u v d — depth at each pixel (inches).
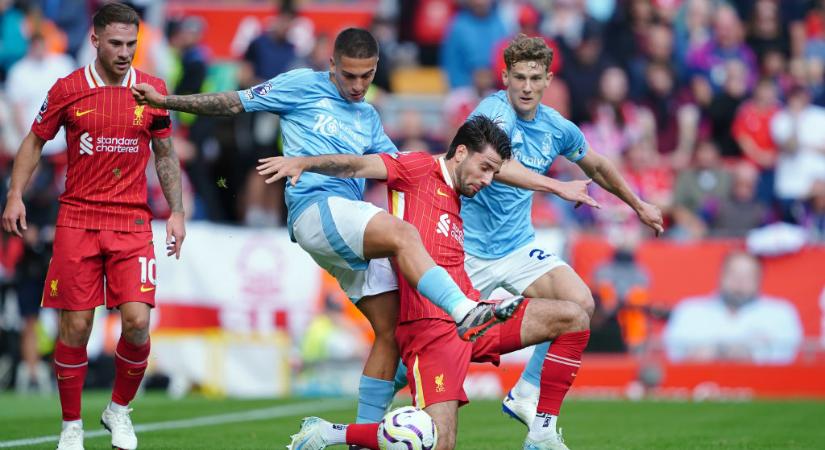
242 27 2479.1
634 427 1256.2
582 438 1143.6
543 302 887.1
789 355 1744.6
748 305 1756.9
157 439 1106.7
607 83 2177.7
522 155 1048.2
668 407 1505.9
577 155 1068.5
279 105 922.1
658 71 2229.3
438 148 2122.3
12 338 1831.9
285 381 1779.0
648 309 1766.7
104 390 1786.4
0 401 1594.5
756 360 1749.5
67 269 922.7
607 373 1760.6
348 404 1553.9
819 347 1739.7
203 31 2432.3
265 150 2069.4
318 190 912.3
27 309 1817.2
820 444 1087.0
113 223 926.4
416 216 874.1
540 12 2393.0
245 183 2069.4
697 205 2041.1
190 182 2059.5
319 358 1774.1
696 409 1478.8
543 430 894.4
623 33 2287.2
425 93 2385.6
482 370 1759.4
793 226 2038.6
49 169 1840.6
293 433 1169.4
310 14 2466.8
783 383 1739.7
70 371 932.6
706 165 2055.9
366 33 917.2
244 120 2068.2
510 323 880.3
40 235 1817.2
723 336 1758.1
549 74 1034.1
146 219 942.4
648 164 2075.5
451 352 840.3
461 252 890.1
